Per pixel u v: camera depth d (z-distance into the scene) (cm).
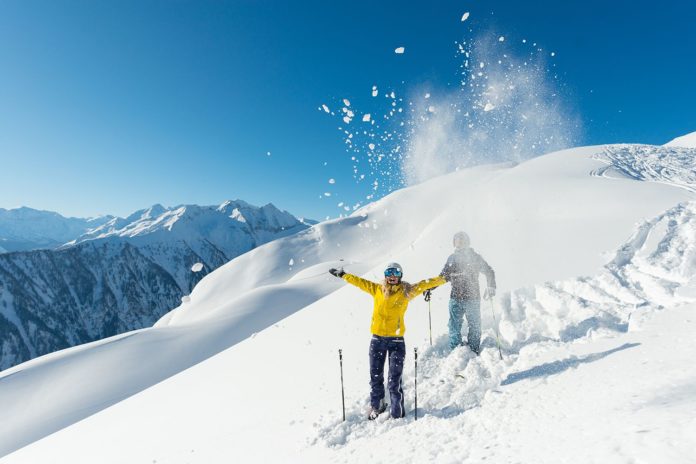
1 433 2903
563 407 310
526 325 626
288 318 1503
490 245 1196
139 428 1002
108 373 3578
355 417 482
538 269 866
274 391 785
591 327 529
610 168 2769
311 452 429
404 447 359
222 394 946
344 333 985
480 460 272
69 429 1419
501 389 412
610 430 233
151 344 4022
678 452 178
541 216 1498
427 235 1869
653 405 247
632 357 363
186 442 734
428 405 458
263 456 477
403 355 458
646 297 592
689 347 336
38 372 3681
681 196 1462
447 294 901
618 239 918
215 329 4394
